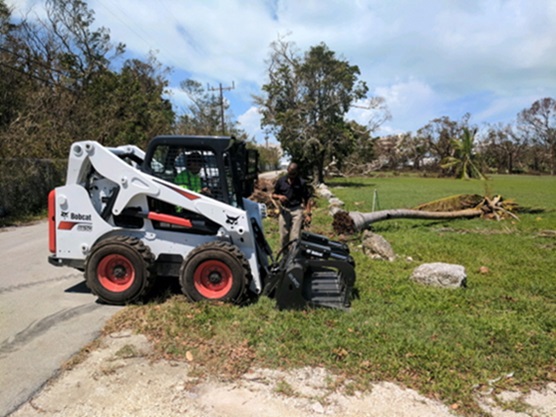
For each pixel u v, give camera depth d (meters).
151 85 35.06
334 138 32.31
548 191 26.09
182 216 4.99
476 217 12.93
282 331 3.95
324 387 3.15
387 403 2.97
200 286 4.72
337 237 9.09
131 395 3.04
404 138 69.69
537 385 3.21
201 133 42.88
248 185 5.92
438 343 3.76
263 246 5.62
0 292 5.38
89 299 5.09
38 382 3.19
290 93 32.91
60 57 26.02
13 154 13.69
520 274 6.30
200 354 3.58
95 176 5.14
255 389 3.12
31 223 12.03
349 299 4.69
